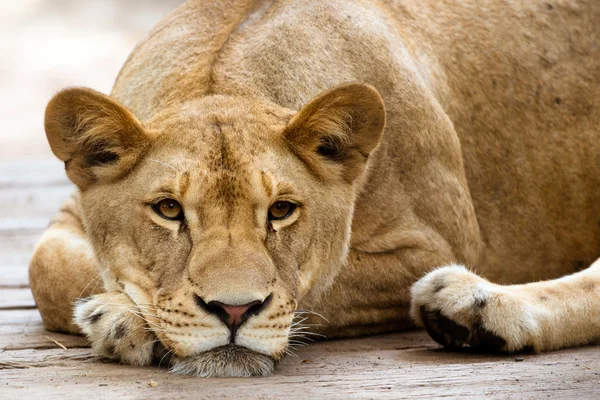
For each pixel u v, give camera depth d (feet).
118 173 22.99
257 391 20.24
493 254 31.58
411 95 28.35
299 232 22.71
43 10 126.21
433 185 28.53
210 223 21.50
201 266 20.99
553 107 32.17
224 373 21.43
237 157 22.02
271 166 22.24
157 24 29.45
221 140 22.33
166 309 21.53
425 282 24.63
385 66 28.07
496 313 24.06
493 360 23.77
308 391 20.33
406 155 27.99
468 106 31.30
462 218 29.30
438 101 30.30
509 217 31.76
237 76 25.84
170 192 21.88
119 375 21.89
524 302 24.76
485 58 31.71
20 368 23.22
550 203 32.17
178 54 26.84
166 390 20.31
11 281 36.45
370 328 28.14
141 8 127.24
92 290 26.96
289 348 25.57
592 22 32.89
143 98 26.63
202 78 25.70
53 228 29.60
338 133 23.67
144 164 22.66
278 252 22.22
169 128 22.95
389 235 27.68
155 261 22.13
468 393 20.29
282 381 21.16
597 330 25.96
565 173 32.22
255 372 21.54
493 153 31.53
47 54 110.42
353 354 24.85
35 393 20.39
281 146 22.88
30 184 56.70
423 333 28.50
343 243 24.56
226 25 27.66
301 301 24.23
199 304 20.94
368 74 27.71
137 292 22.53
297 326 26.37
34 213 49.88
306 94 26.45
